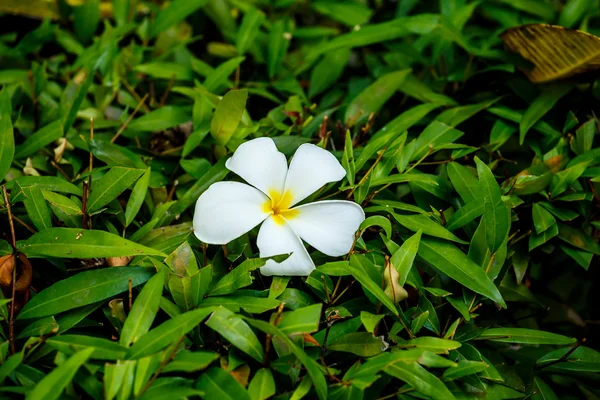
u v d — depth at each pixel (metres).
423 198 0.54
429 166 0.57
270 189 0.50
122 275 0.49
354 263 0.50
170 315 0.48
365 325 0.47
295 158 0.50
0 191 0.52
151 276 0.49
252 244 0.52
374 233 0.53
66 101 0.58
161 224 0.53
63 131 0.56
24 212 0.53
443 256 0.51
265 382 0.47
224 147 0.55
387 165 0.53
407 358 0.46
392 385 0.49
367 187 0.52
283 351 0.47
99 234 0.49
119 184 0.50
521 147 0.59
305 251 0.48
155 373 0.45
